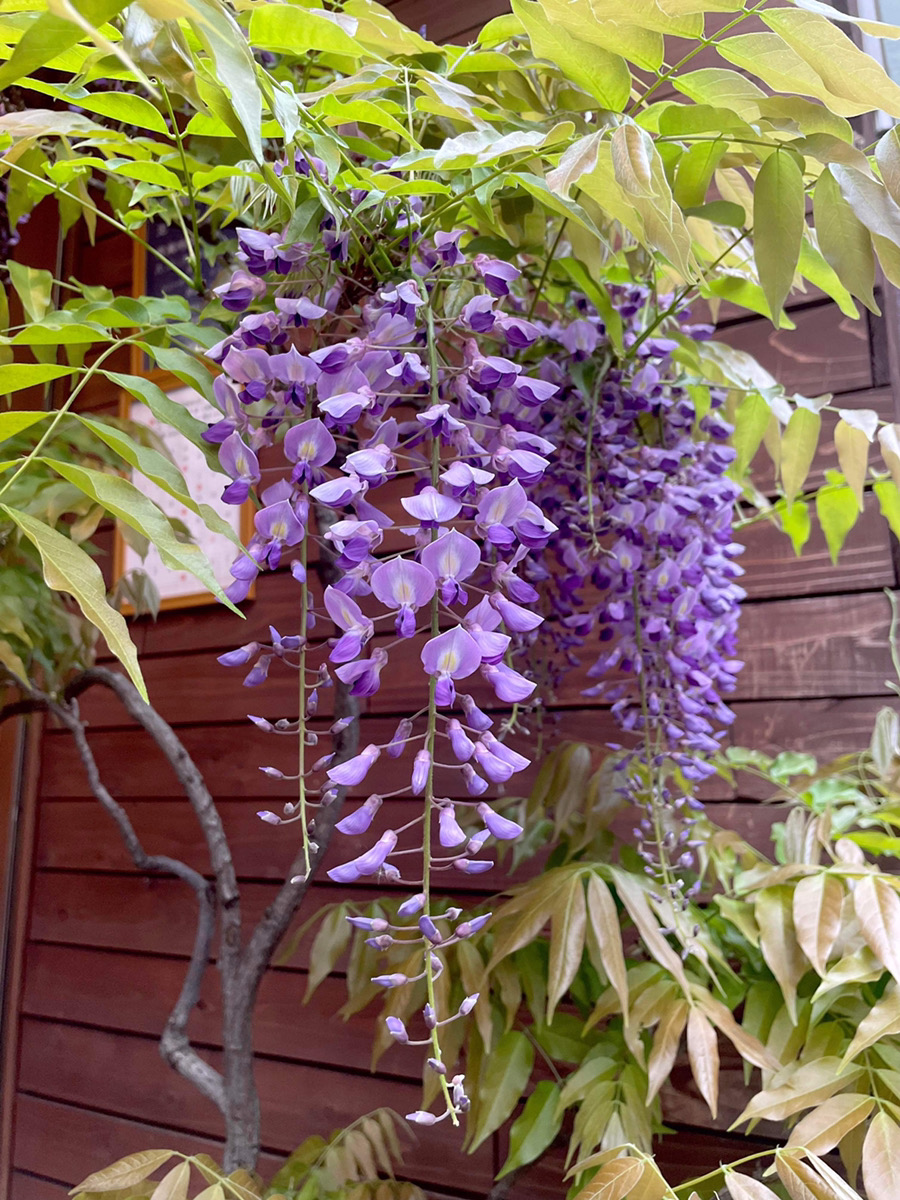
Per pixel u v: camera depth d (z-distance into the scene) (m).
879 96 0.38
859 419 0.57
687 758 0.55
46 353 0.56
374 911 0.68
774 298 0.43
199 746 1.17
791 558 0.80
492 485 0.42
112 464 0.72
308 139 0.42
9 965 1.31
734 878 0.60
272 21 0.40
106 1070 1.17
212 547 1.17
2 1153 1.25
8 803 1.36
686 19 0.38
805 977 0.55
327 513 0.57
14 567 0.77
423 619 0.58
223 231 0.73
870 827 0.70
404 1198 0.60
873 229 0.38
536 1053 0.80
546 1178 0.79
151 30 0.35
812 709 0.77
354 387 0.40
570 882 0.54
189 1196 1.01
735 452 0.61
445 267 0.44
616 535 0.59
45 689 0.82
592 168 0.36
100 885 1.24
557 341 0.58
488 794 0.89
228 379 0.43
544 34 0.40
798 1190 0.39
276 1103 0.99
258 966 0.60
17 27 0.36
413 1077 0.90
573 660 0.68
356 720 0.61
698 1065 0.48
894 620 0.72
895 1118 0.45
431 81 0.43
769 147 0.43
